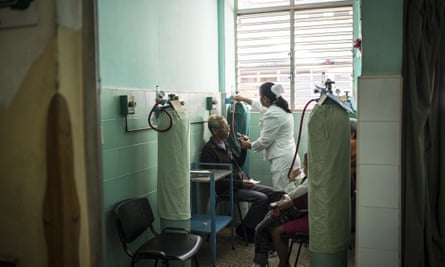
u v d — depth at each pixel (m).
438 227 2.13
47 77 1.15
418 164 2.03
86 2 1.23
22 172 1.19
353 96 4.04
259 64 4.52
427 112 2.02
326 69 4.30
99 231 1.29
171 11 3.23
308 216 2.48
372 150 2.12
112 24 2.47
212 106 3.97
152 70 2.95
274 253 3.18
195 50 3.71
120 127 2.57
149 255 2.30
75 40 1.20
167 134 2.67
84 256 1.24
